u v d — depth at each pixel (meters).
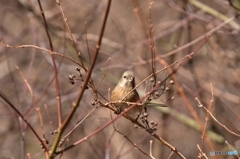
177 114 13.88
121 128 15.55
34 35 12.91
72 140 14.38
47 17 14.41
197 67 15.23
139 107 8.67
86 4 15.67
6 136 15.39
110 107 7.53
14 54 15.77
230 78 14.22
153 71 7.14
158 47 15.46
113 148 15.31
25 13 14.56
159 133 16.23
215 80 14.35
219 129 13.84
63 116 13.84
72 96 13.62
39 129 15.12
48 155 6.45
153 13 16.39
